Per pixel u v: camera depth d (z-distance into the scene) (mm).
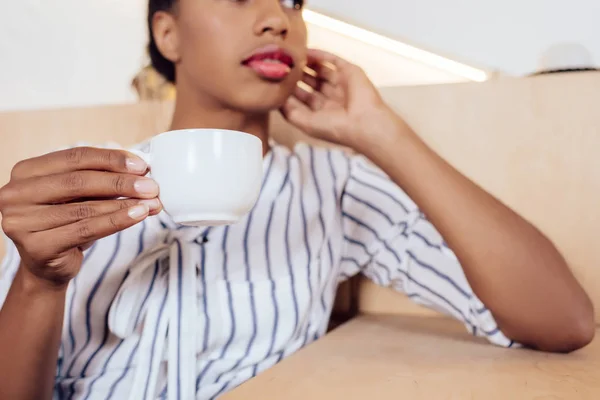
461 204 621
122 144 982
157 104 975
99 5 1618
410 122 868
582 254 781
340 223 827
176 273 613
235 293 659
